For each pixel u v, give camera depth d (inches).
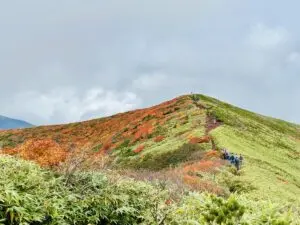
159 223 323.0
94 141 3287.4
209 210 234.4
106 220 359.3
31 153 663.1
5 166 349.1
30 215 293.7
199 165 1509.6
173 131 2770.7
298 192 1435.8
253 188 1240.8
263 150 2391.7
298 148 2920.8
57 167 400.2
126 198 379.2
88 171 404.5
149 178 911.0
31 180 337.7
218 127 2532.0
